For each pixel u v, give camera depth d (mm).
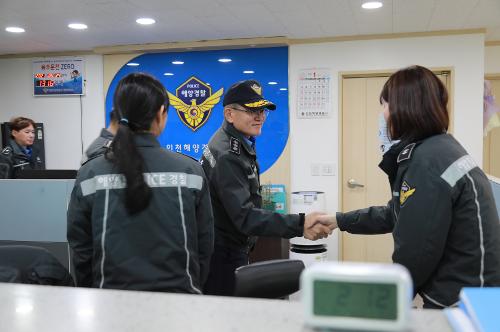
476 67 4484
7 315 649
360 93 4820
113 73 5297
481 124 4516
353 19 4039
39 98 5543
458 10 3785
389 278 506
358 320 512
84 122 5434
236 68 5004
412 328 560
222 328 594
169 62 5156
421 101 1335
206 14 3842
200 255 1421
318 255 4438
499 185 2498
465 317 591
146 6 3613
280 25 4246
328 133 4836
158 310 660
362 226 1897
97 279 1272
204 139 5133
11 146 4340
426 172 1264
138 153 1270
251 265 1244
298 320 615
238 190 1830
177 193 1288
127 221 1243
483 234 1252
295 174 4926
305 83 4848
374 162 4836
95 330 596
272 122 4941
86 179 1301
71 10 3709
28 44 5016
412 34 4586
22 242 2770
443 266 1305
